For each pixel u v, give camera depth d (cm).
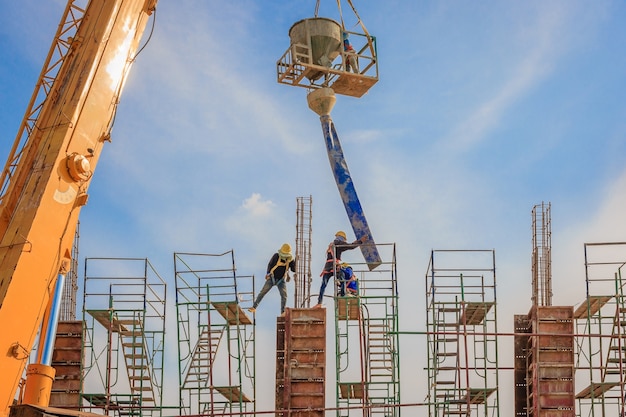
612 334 3153
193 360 3219
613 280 3141
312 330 3147
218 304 3225
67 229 2191
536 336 3241
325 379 3112
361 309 3231
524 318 3462
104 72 2333
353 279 3144
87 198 2231
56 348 3322
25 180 2227
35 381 2248
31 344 2070
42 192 2147
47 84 2345
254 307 3284
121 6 2392
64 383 3306
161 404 3250
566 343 3253
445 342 3186
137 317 3325
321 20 3259
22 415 1997
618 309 3094
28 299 2072
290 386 3095
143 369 3284
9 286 2034
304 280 3612
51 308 2281
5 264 2072
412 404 3014
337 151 3172
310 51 3216
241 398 3175
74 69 2317
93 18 2370
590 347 3144
